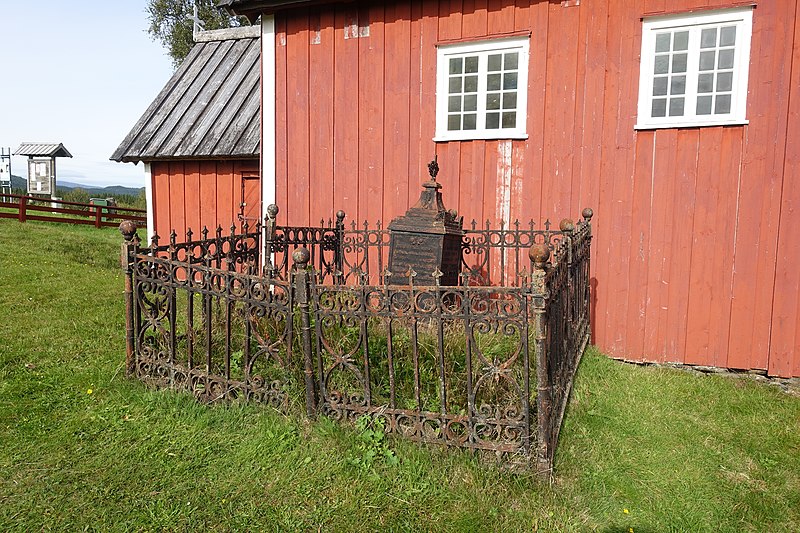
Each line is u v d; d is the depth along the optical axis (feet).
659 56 20.36
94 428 12.96
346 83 24.98
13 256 36.27
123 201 97.81
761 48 18.79
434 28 23.34
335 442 12.15
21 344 18.37
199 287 14.05
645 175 20.66
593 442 13.74
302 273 12.64
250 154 30.45
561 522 10.31
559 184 21.90
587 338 20.88
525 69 22.13
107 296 26.35
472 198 23.30
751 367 19.67
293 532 9.80
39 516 10.00
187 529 9.82
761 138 19.02
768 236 19.19
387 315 12.05
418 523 10.07
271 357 14.98
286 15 25.85
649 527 10.93
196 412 13.57
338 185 25.48
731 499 12.22
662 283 20.68
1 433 12.63
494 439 11.76
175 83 37.86
